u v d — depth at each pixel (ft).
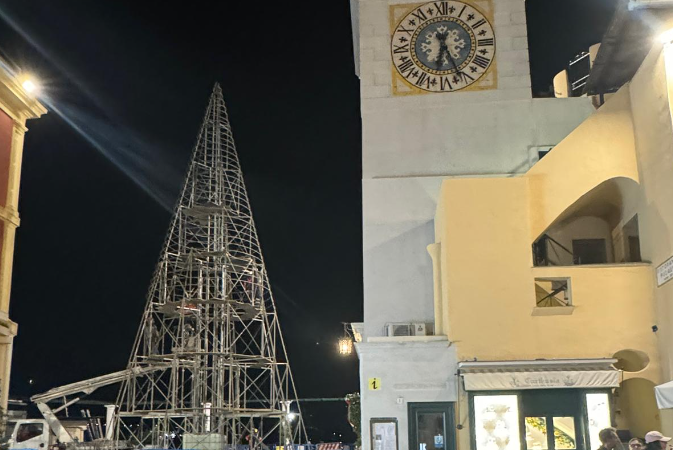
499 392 80.79
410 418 83.05
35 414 214.69
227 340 140.26
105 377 147.64
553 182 88.53
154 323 147.23
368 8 114.52
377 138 109.60
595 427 79.20
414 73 111.75
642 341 82.38
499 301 84.58
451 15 113.29
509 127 109.09
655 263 81.61
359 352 86.12
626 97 87.25
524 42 111.75
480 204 87.51
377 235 105.29
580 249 99.60
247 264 149.79
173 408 129.39
